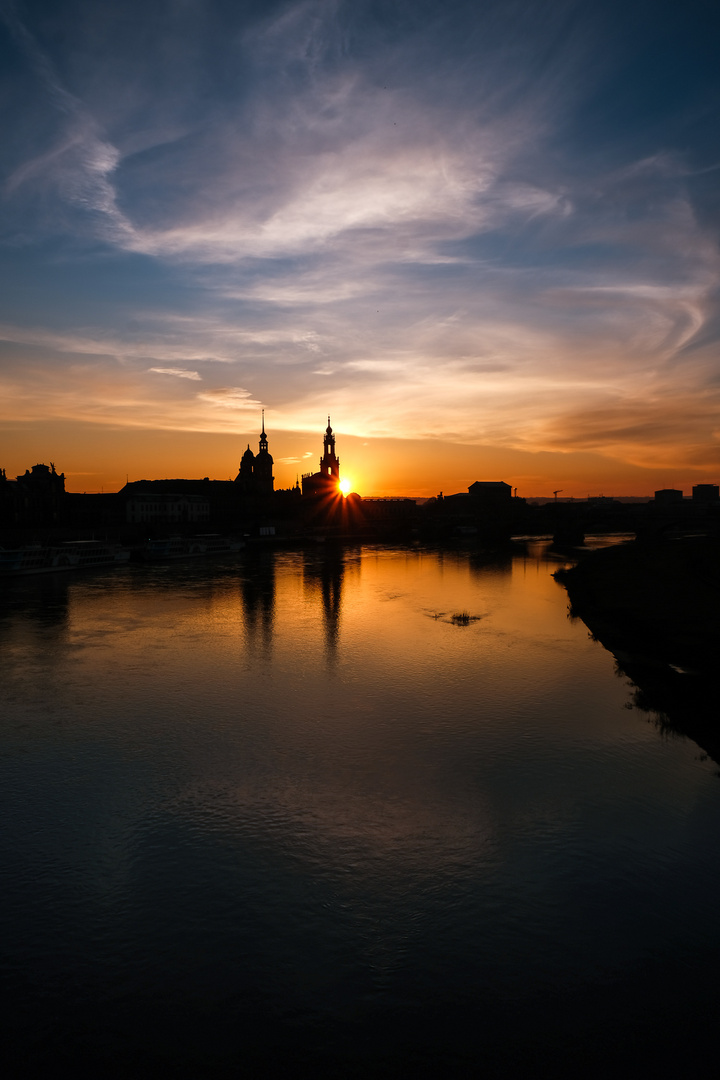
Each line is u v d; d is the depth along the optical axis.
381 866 36.16
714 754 49.44
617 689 65.19
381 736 53.53
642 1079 23.80
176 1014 26.70
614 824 40.03
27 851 37.56
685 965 28.84
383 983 28.17
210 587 142.00
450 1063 24.53
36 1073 24.16
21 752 50.69
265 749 51.16
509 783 45.25
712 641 80.00
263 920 31.95
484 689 65.50
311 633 93.19
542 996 27.39
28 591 133.75
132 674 71.62
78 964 29.17
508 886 34.31
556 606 117.12
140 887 34.38
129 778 46.41
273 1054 24.94
